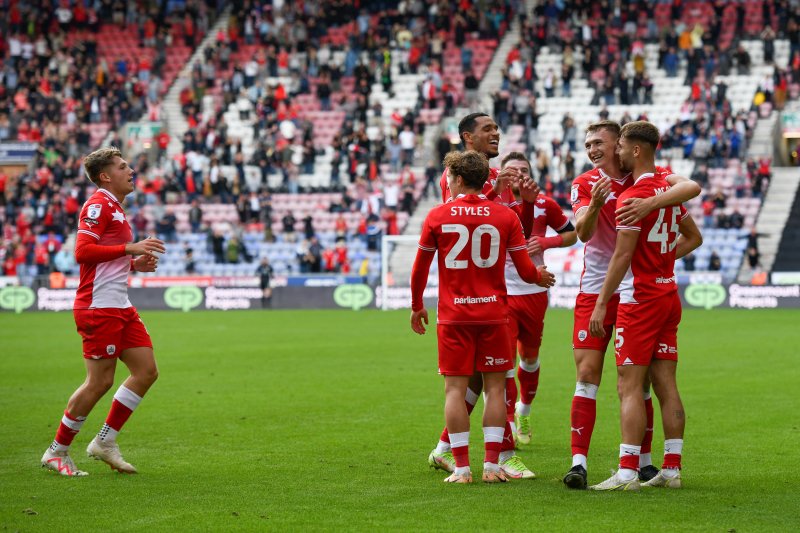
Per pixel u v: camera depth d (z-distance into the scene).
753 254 113.12
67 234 127.19
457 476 28.11
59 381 52.75
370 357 63.66
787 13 140.25
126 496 26.59
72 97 143.62
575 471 27.12
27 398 46.41
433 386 49.69
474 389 30.30
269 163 132.00
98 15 157.62
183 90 142.12
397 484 27.94
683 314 99.38
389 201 123.94
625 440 27.25
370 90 141.75
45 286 119.25
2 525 23.61
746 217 121.19
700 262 117.69
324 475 29.23
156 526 23.42
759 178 122.31
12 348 71.00
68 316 107.12
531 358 34.53
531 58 139.12
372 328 86.94
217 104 143.62
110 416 29.77
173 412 41.72
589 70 137.62
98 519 24.11
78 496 26.61
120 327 29.78
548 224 35.09
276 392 47.78
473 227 27.78
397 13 149.00
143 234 124.19
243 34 152.50
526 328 34.25
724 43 141.75
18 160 138.12
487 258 27.86
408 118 130.50
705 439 34.84
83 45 148.88
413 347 70.00
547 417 40.50
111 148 30.56
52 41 151.88
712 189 124.38
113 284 29.80
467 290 27.86
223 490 27.25
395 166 129.88
